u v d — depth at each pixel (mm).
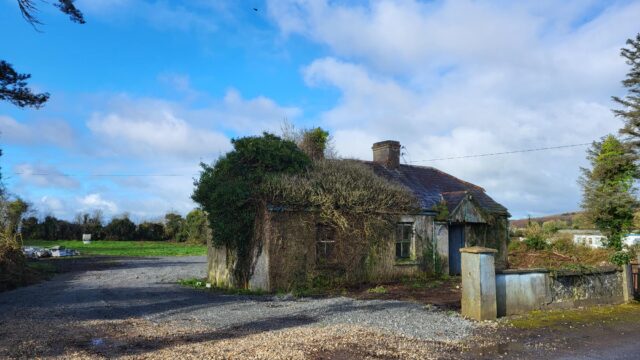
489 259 10000
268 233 15688
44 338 7992
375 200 17609
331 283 16391
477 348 7723
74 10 10727
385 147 22656
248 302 12953
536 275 10969
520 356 7340
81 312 11195
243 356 6707
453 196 20594
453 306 11500
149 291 15922
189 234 55844
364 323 9438
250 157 16812
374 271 17547
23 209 23328
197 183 17547
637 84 25172
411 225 18891
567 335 8758
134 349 7168
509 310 10438
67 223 55500
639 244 18766
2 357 6660
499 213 21766
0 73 11688
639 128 24484
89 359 6547
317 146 22781
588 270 11750
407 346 7574
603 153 15125
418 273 18703
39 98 12461
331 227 16922
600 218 14570
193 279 20031
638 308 11570
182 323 9602
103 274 22953
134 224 58688
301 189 16062
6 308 11891
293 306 11984
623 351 7742
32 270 20797
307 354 6914
